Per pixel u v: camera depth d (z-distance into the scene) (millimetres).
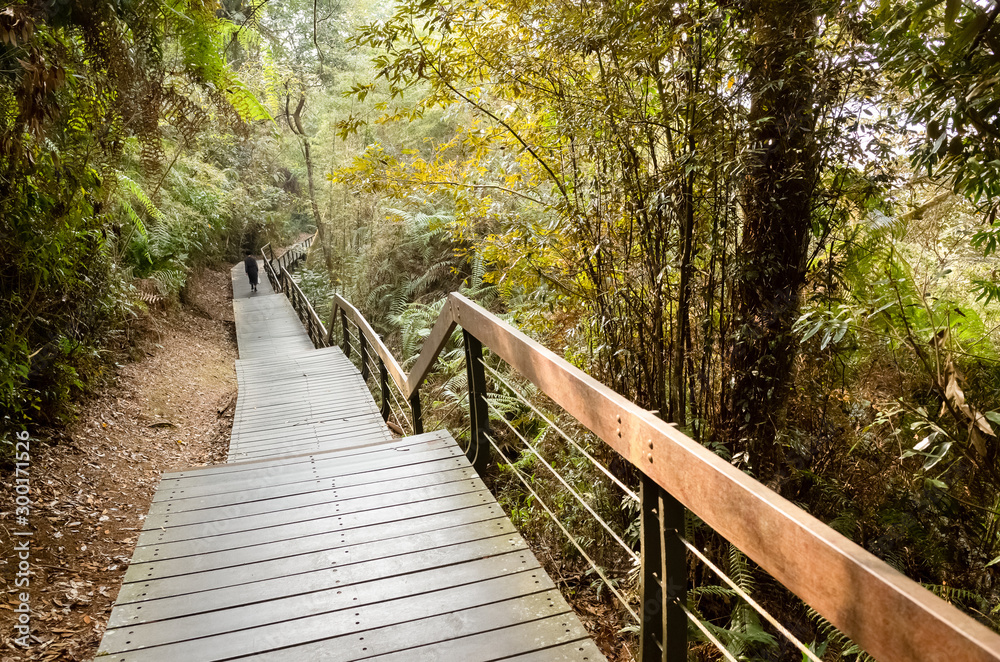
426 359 3701
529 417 4438
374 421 6270
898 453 2486
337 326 11688
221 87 3516
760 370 2465
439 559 2355
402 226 9234
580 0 2600
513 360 2562
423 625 2010
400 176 3703
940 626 823
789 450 2516
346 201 11836
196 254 16188
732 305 2551
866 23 2031
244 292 18031
